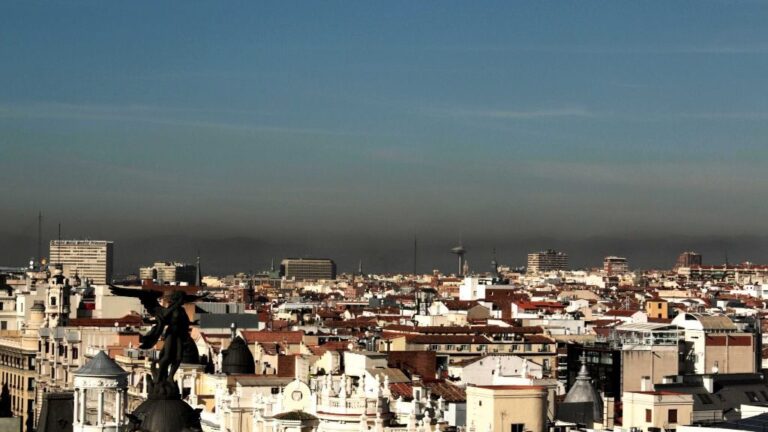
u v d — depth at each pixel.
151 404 68.25
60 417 195.62
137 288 70.62
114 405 167.00
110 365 167.12
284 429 155.12
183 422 67.81
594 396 193.75
